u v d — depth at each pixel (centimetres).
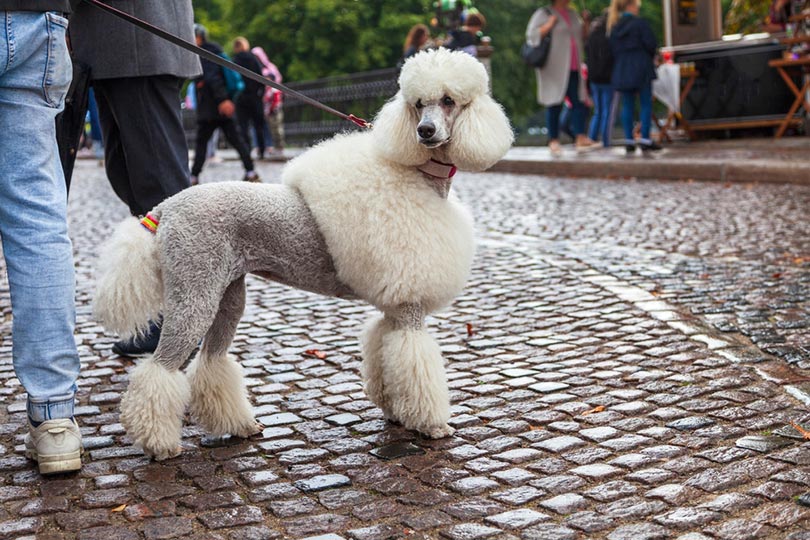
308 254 377
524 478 345
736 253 738
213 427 391
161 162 495
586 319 572
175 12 491
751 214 905
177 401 368
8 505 332
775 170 1113
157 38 480
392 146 371
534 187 1252
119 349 517
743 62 1578
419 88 364
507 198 1148
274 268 378
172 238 358
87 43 473
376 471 357
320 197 373
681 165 1226
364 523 313
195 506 327
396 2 3519
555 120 1538
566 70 1528
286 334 566
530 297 633
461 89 367
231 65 429
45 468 349
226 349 399
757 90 1573
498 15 3897
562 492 332
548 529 302
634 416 407
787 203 956
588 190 1180
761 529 295
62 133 450
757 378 450
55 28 346
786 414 400
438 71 364
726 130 1656
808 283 627
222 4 3944
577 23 1550
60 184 362
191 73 504
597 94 1619
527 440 384
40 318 349
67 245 357
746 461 350
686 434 383
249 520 316
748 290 616
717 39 1702
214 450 383
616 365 481
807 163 1113
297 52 3650
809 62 1432
